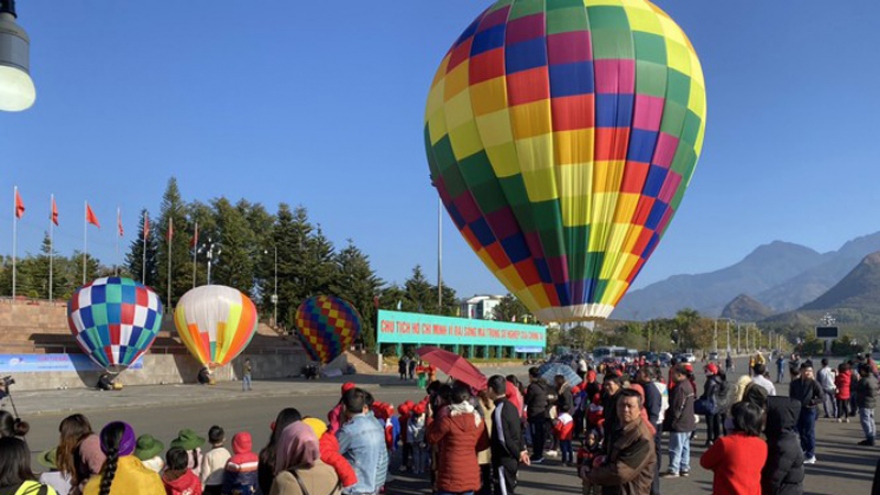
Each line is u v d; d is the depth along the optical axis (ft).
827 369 66.80
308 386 112.57
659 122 62.18
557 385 42.34
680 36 66.28
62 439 17.54
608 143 61.11
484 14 69.00
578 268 63.77
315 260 212.23
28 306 135.54
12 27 12.51
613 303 65.62
